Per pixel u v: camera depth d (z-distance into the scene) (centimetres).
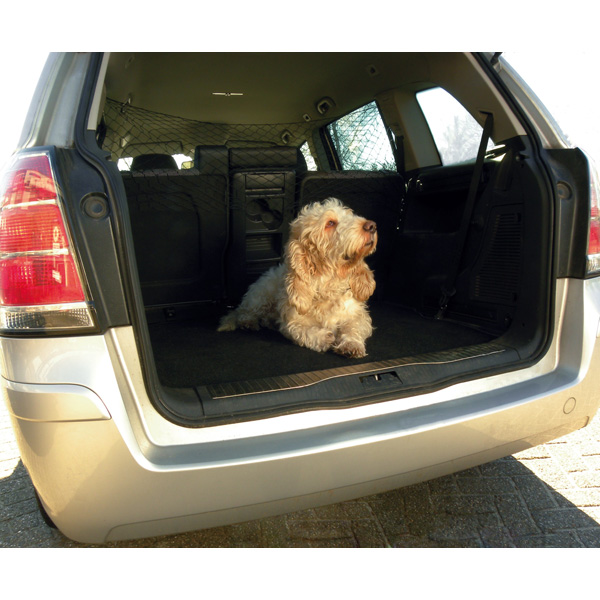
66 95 159
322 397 166
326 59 316
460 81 255
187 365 251
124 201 147
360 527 217
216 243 339
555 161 212
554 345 200
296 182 333
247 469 142
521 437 185
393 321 317
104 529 141
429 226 340
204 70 328
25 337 134
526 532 211
